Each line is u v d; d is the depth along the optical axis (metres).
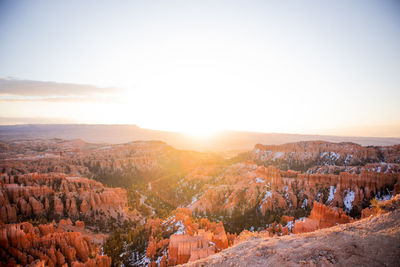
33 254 43.91
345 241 18.16
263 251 20.25
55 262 44.06
